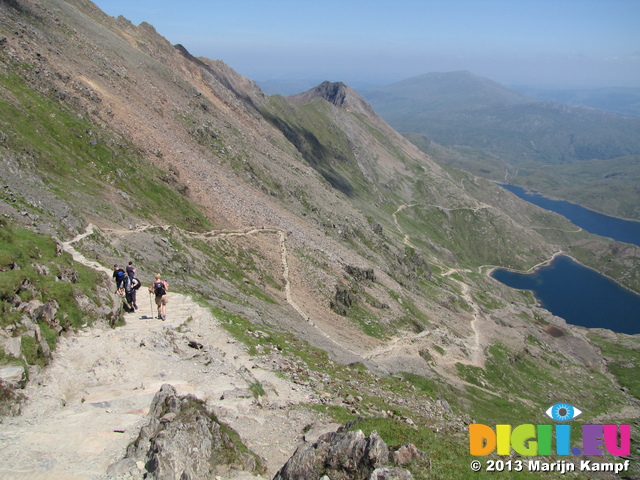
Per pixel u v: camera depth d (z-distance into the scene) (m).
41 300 27.12
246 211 111.06
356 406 33.53
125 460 16.58
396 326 116.44
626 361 199.62
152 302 42.50
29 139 72.75
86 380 23.69
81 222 57.25
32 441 17.30
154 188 89.19
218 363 30.89
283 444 23.08
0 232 30.61
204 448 18.09
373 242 173.88
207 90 192.88
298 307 86.19
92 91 102.62
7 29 99.69
